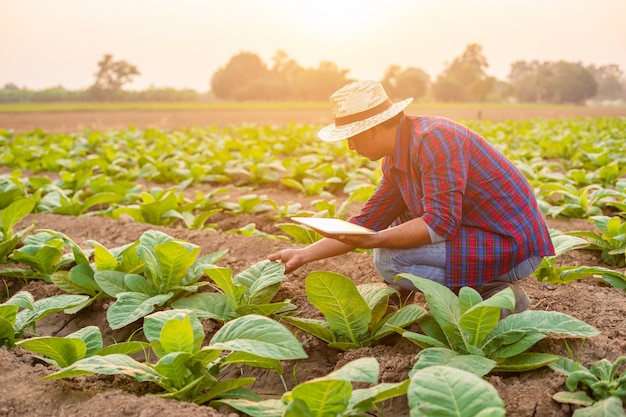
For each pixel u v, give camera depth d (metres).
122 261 4.28
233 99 119.06
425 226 3.23
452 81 109.25
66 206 6.80
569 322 2.92
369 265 4.56
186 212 6.50
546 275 4.42
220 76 119.19
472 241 3.35
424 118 3.32
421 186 3.38
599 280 4.75
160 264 3.93
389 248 3.46
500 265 3.39
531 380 2.93
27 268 4.86
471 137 3.26
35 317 3.62
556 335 3.31
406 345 3.44
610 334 3.39
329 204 6.28
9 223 5.00
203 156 11.20
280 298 4.19
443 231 3.23
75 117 36.34
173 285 4.01
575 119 30.16
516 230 3.34
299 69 132.50
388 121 3.31
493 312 2.83
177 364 2.79
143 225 5.96
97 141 14.27
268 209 7.09
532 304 3.95
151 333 3.00
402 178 3.47
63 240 4.46
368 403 2.54
